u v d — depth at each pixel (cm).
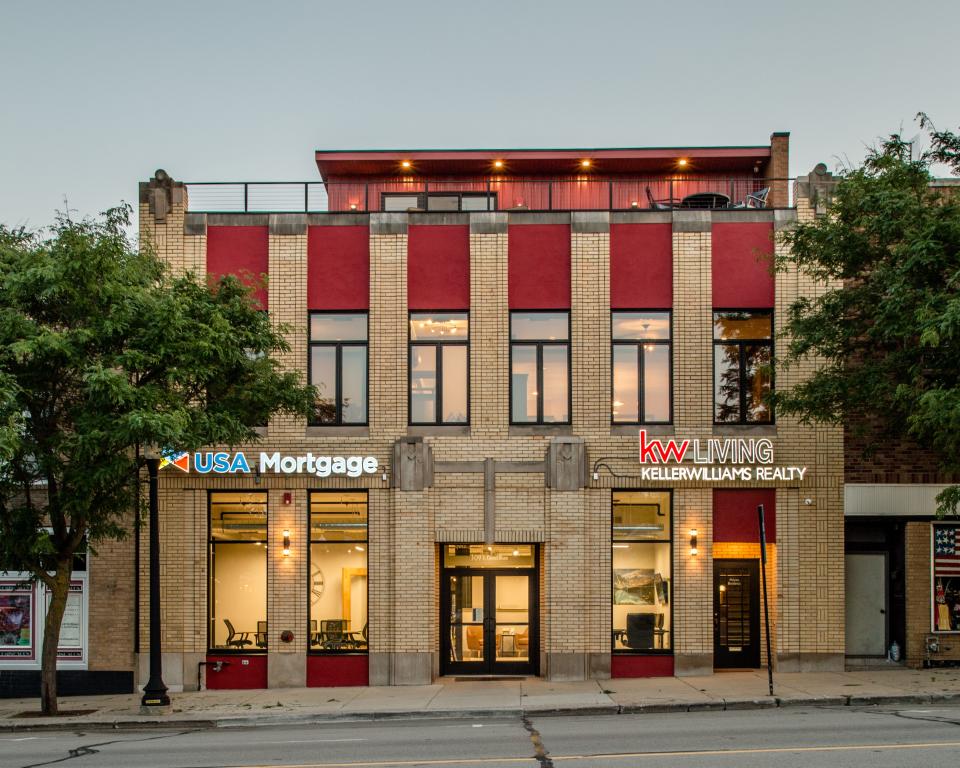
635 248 2177
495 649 2177
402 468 2103
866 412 1956
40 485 2084
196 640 2098
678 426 2128
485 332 2153
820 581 2100
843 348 1928
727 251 2172
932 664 2159
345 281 2180
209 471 2102
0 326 1628
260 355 2102
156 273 1884
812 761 1182
